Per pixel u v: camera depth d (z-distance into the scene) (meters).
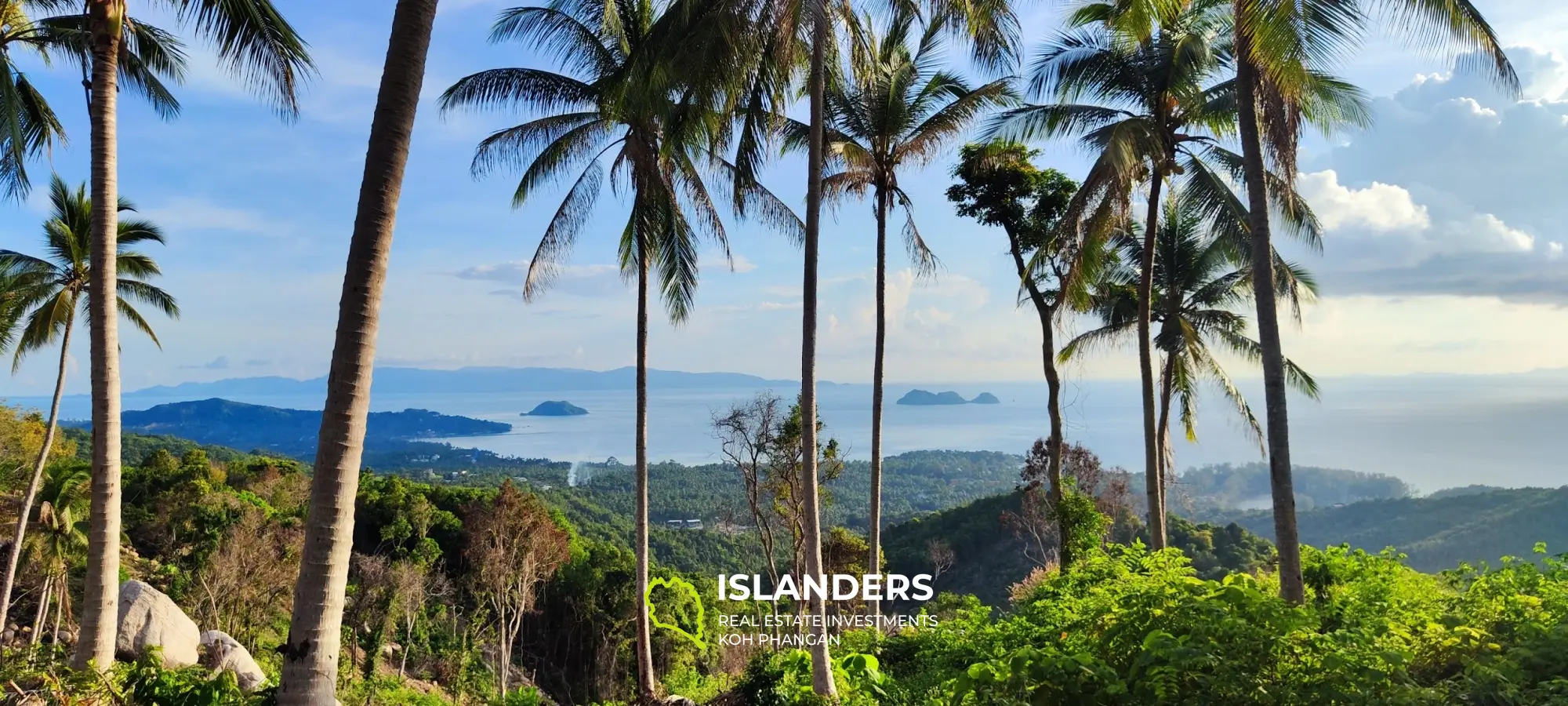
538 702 17.17
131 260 19.31
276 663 25.80
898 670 12.45
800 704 10.11
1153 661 4.29
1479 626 5.86
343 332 5.60
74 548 21.27
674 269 16.22
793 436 21.86
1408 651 5.36
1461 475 28.78
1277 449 8.77
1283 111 9.15
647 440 15.70
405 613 30.34
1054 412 18.30
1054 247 13.70
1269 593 5.05
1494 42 7.26
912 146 16.14
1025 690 4.25
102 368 9.16
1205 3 12.98
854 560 25.98
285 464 48.09
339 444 5.53
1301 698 3.98
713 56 9.66
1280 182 12.79
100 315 9.17
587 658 38.91
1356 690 3.99
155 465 39.91
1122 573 10.78
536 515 34.22
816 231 10.23
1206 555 26.95
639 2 14.94
